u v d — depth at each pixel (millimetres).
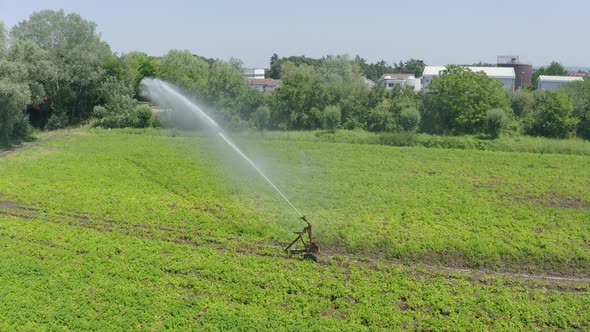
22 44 56000
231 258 21562
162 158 42469
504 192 32844
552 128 57781
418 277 20250
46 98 68438
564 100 57531
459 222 26562
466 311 17359
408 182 35000
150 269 20219
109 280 19203
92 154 44344
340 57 99562
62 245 22797
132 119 63812
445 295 18391
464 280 19984
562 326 16625
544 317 17000
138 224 26125
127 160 41688
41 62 56312
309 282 19422
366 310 17344
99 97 69688
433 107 61906
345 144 51625
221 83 62281
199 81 63688
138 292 18281
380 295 18422
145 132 59250
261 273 20172
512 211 28531
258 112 62156
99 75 67188
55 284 18750
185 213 27734
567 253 22625
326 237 24391
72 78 65688
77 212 27906
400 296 18469
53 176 35875
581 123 59188
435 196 31453
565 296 18531
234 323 16391
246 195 31484
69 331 15844
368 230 25203
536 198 31750
